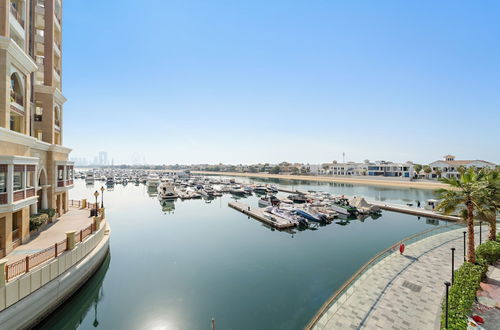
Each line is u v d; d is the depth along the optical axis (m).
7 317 10.41
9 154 15.59
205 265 21.95
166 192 63.31
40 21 25.77
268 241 29.11
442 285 14.12
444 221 38.38
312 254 24.84
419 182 100.00
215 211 47.50
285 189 85.88
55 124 27.45
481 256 16.36
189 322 14.02
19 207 15.18
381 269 16.31
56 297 13.26
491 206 15.38
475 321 9.46
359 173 138.00
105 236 21.56
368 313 11.45
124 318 14.45
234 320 14.20
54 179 24.56
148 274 20.08
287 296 16.77
